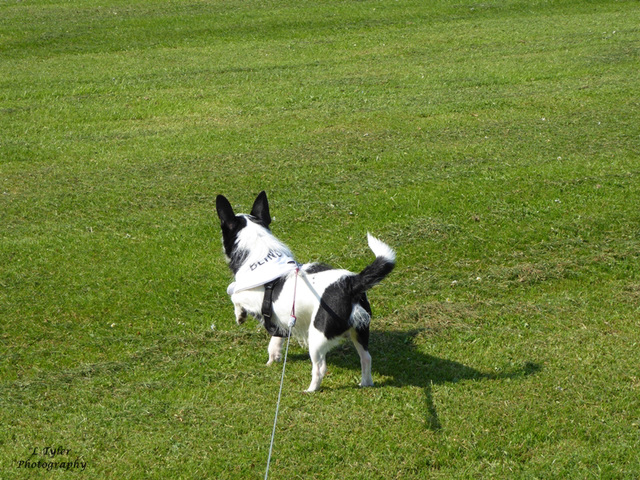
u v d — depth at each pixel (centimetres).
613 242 484
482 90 733
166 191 526
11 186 532
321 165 550
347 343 434
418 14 1062
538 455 392
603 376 417
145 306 449
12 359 424
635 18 1009
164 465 388
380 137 601
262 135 612
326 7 1101
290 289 405
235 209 509
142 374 419
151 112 682
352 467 388
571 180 527
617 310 448
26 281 461
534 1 1112
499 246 482
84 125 647
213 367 423
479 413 404
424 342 434
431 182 530
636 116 636
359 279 399
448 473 387
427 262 474
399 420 402
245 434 398
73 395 410
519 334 436
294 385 415
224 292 457
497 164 546
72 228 496
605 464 388
